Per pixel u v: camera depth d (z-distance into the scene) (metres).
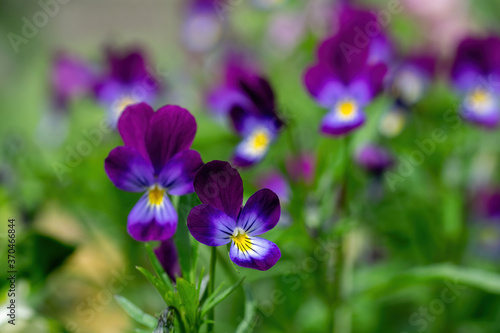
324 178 0.31
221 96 0.39
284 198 0.32
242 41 0.50
